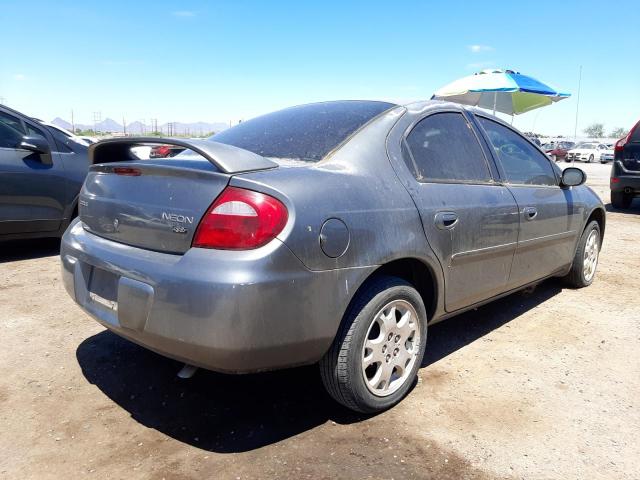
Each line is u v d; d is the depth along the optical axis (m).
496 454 2.31
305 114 3.13
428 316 2.93
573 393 2.87
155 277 2.15
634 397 2.84
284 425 2.51
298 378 3.00
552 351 3.43
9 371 3.01
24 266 5.26
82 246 2.64
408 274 2.88
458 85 12.09
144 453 2.28
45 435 2.40
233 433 2.44
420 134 2.94
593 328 3.84
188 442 2.37
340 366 2.38
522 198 3.53
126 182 2.46
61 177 5.58
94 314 2.51
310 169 2.38
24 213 5.33
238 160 2.21
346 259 2.28
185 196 2.20
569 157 40.09
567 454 2.32
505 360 3.28
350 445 2.35
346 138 2.67
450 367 3.17
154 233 2.28
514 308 4.27
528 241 3.60
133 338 2.35
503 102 12.95
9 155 5.22
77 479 2.11
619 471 2.21
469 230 2.97
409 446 2.36
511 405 2.72
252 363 2.11
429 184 2.82
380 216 2.45
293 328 2.13
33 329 3.63
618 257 6.15
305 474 2.15
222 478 2.12
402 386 2.69
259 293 2.02
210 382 2.93
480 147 3.37
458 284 2.99
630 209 10.37
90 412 2.61
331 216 2.24
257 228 2.06
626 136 9.88
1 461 2.21
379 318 2.52
